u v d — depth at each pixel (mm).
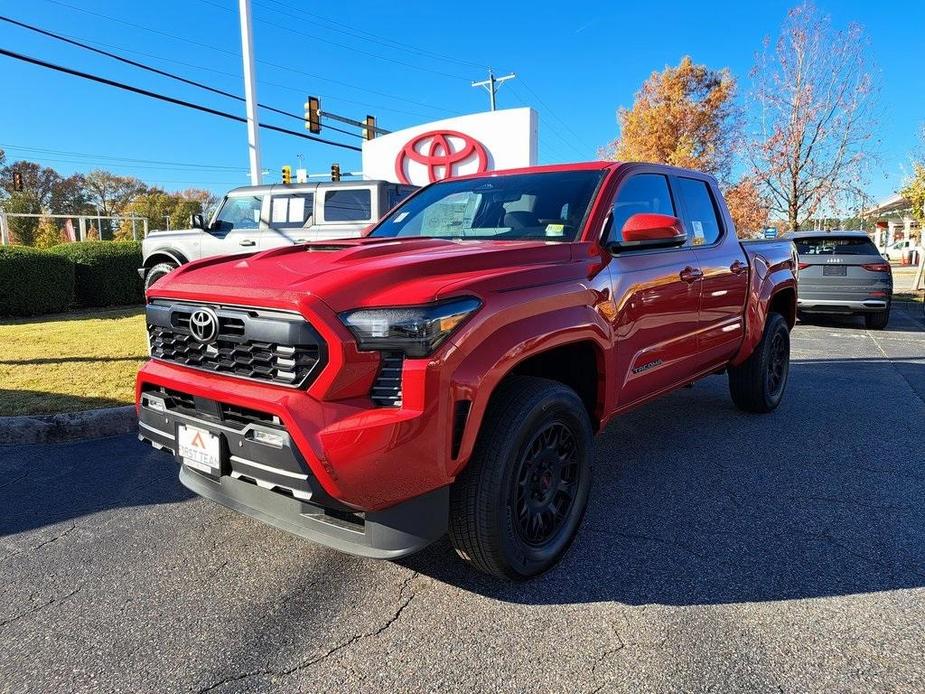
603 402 3164
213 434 2506
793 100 20281
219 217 10977
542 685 2105
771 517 3398
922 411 5590
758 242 5297
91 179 88938
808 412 5559
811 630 2391
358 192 9852
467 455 2352
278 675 2166
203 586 2742
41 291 12180
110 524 3346
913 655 2240
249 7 17000
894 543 3086
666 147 40750
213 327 2496
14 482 3914
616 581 2758
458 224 3738
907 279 27578
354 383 2234
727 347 4598
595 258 3156
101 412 4852
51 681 2137
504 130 17281
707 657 2236
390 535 2324
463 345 2312
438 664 2215
